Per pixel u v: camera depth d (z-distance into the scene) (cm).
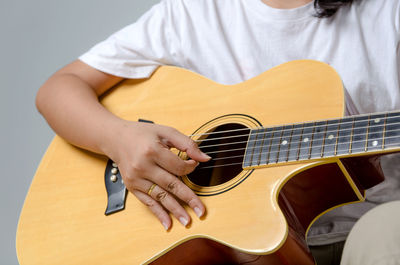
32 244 111
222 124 117
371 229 78
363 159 95
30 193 119
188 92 126
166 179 104
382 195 124
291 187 101
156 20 144
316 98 111
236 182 103
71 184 119
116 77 137
